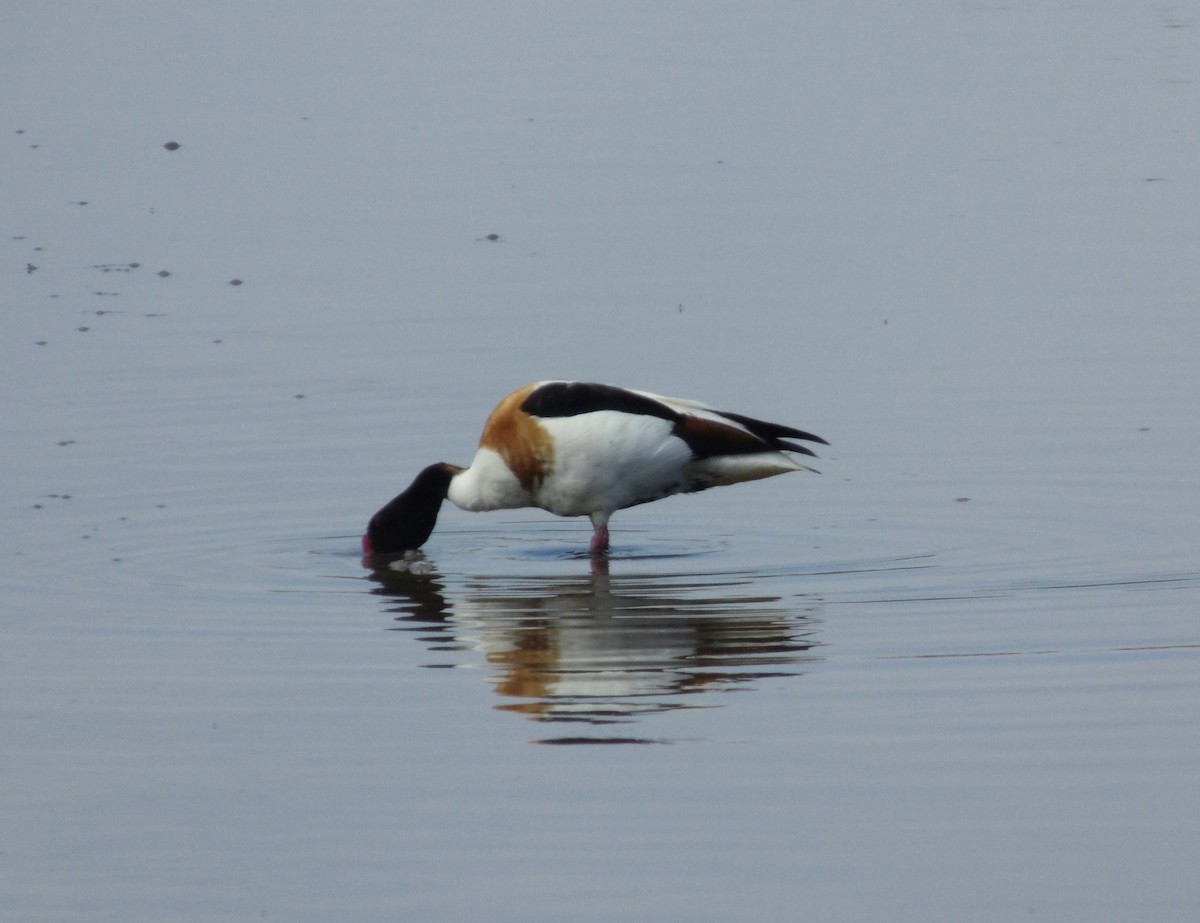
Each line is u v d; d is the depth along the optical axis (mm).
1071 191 23562
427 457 15266
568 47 33500
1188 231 21625
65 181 25391
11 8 38000
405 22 36281
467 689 10234
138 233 22906
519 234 22312
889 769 8938
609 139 26844
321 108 29312
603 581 12398
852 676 10289
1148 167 24547
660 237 21969
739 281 20188
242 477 14828
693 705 9891
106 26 36031
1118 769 8891
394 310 19562
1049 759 9023
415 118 28531
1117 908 7613
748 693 10055
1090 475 14281
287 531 13648
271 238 22516
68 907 7809
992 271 20328
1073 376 16766
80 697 10266
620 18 36156
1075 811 8453
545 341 18281
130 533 13523
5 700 10219
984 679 10172
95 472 14953
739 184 24219
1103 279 19906
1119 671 10242
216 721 9828
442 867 8047
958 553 12734
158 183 25172
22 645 11156
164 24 36312
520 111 28672
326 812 8617
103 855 8289
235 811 8680
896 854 8062
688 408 12922
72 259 21828
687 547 13258
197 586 12383
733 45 33281
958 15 35656
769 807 8547
